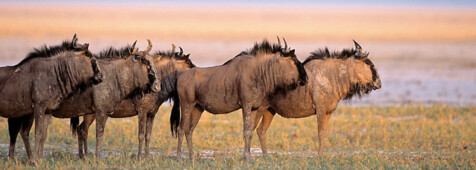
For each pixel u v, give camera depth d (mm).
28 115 39719
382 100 85375
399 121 62469
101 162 37719
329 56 43594
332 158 40844
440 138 51375
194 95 40594
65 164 38031
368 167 37938
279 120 61531
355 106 78125
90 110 39438
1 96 36906
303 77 39719
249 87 39500
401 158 42438
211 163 38594
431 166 38156
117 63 39625
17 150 43906
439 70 136375
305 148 47094
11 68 37750
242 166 37719
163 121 59844
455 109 72188
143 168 37125
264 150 43688
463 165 38781
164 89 42781
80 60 37969
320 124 42844
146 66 39594
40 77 37250
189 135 41344
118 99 39594
